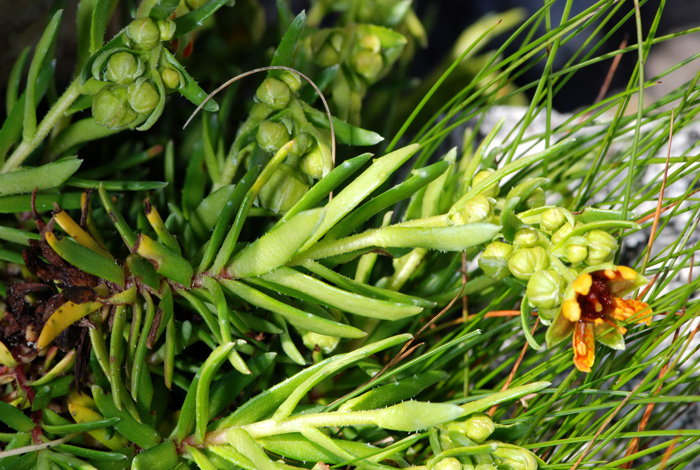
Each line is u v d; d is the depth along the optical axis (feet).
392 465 0.85
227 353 0.79
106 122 0.84
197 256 0.87
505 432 0.85
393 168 0.80
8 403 0.86
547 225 0.79
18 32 1.02
